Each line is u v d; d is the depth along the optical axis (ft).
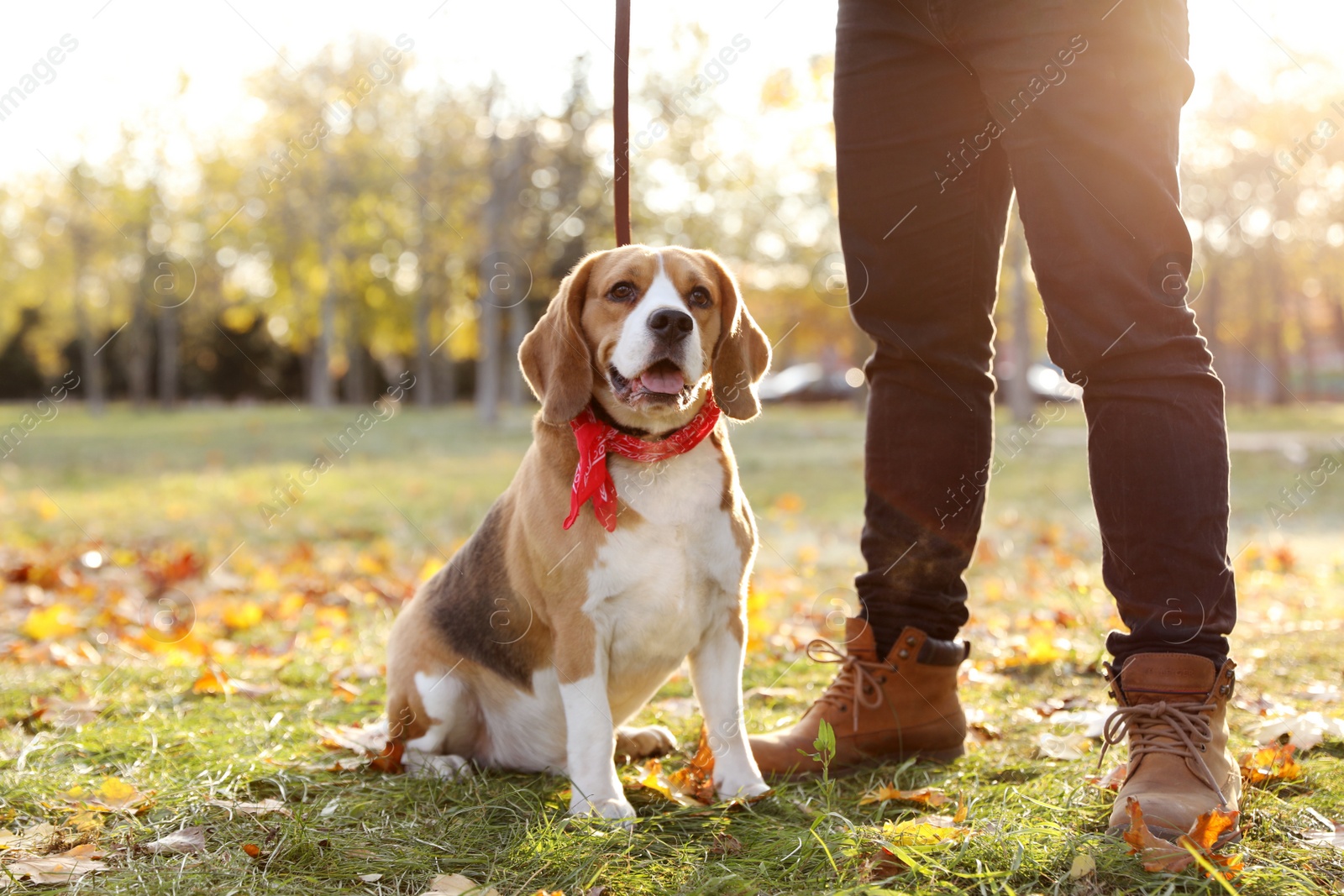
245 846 6.71
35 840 6.96
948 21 7.50
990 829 6.62
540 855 6.55
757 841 6.91
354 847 6.81
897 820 7.28
